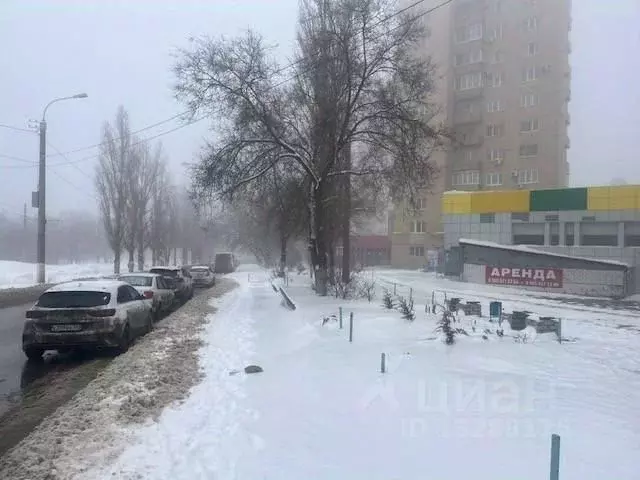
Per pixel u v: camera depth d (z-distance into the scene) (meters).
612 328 13.71
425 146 19.19
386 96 18.12
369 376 7.73
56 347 9.95
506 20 54.47
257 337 11.91
